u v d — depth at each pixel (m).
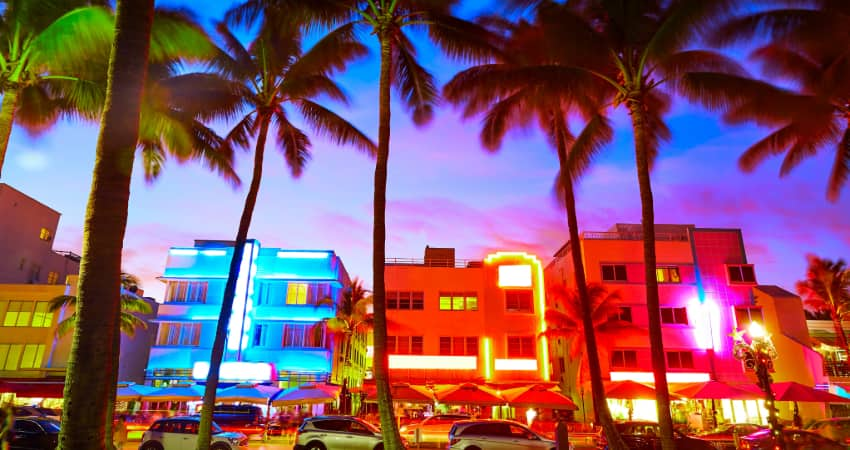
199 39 14.16
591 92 17.44
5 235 44.25
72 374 5.68
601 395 17.28
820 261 40.53
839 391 34.53
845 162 21.73
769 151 24.08
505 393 28.50
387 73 14.58
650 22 15.80
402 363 36.28
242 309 39.59
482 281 38.28
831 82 17.81
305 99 19.03
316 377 38.84
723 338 35.75
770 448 21.45
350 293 43.50
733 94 15.00
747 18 16.05
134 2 6.87
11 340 38.78
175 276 40.47
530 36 17.73
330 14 15.45
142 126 16.44
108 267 6.04
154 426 20.39
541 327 37.16
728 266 37.47
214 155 19.31
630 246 37.88
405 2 15.53
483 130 19.91
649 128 20.22
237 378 37.16
